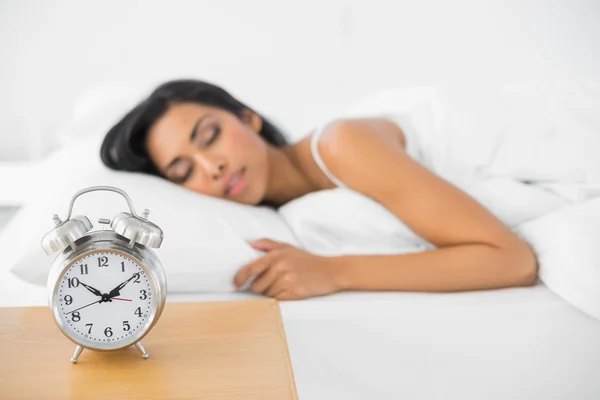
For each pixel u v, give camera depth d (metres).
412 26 2.73
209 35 2.68
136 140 1.55
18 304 1.27
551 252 1.35
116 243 0.88
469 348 1.25
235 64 2.73
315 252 1.44
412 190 1.42
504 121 1.67
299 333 1.21
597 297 1.23
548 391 1.29
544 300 1.28
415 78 2.78
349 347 1.23
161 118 1.53
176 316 0.99
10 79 2.55
